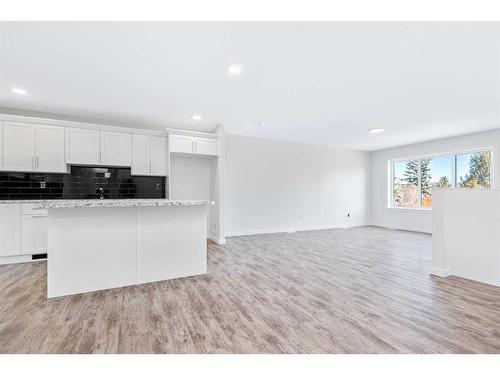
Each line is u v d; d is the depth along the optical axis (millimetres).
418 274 3047
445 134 5480
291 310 2115
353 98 3383
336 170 7145
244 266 3365
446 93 3215
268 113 4051
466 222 2900
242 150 5770
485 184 5293
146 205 2562
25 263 3484
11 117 3541
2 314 2023
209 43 2131
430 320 1948
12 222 3436
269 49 2225
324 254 4012
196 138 4691
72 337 1704
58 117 4023
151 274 2783
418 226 6414
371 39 2080
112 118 4246
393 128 5000
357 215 7488
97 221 2547
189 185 5176
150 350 1569
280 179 6262
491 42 2111
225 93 3209
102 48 2191
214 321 1930
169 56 2330
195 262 3018
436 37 2049
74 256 2443
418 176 6570
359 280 2836
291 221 6414
